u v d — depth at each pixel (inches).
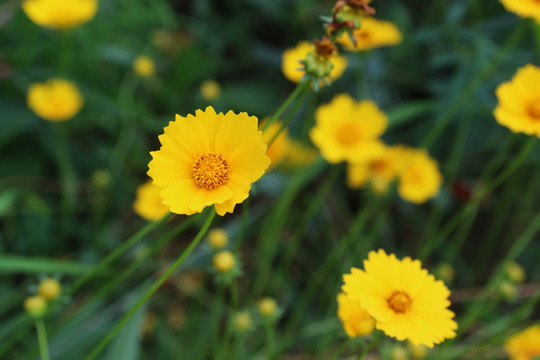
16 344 29.2
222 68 36.5
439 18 36.2
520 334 28.0
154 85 34.9
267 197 33.6
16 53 33.9
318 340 31.3
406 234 34.7
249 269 32.8
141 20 35.9
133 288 31.4
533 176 34.0
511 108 27.0
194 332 31.4
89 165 34.1
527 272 34.1
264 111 35.0
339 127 30.9
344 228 33.9
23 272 30.5
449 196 34.0
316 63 23.4
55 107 32.3
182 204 22.5
